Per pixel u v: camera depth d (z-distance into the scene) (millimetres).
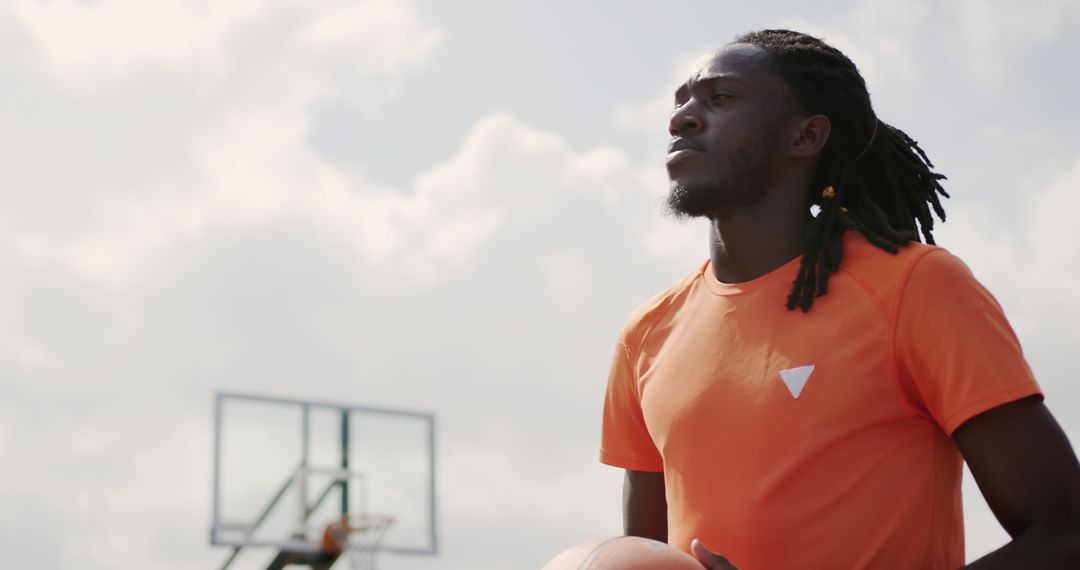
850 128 2396
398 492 16484
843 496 2150
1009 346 2125
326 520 16047
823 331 2213
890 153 2494
